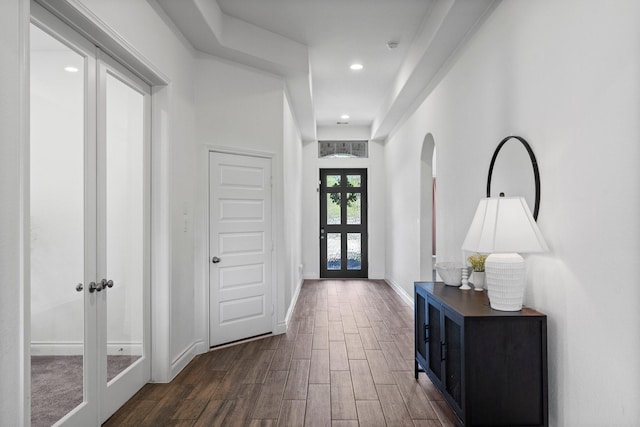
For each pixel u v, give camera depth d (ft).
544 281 6.86
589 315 5.68
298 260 20.95
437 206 13.26
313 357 11.05
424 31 11.73
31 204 5.83
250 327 12.78
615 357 5.17
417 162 16.30
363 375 9.75
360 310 16.72
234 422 7.49
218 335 11.98
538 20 7.07
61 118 6.42
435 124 13.57
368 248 25.09
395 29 12.35
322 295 19.93
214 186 11.93
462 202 10.94
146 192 9.27
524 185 7.50
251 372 9.97
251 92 12.91
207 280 11.68
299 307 17.31
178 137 10.16
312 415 7.76
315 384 9.22
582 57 5.83
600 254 5.46
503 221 6.53
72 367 6.57
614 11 5.18
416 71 13.28
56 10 6.01
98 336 7.23
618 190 5.12
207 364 10.55
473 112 10.13
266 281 13.24
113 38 7.03
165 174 9.43
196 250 11.42
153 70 8.67
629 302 4.94
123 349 8.23
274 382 9.34
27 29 4.99
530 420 6.47
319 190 25.41
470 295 8.21
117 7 7.16
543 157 6.90
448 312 7.27
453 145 11.69
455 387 6.98
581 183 5.86
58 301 6.29
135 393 8.67
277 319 13.44
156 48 8.84
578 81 5.93
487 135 9.29
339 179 25.58
